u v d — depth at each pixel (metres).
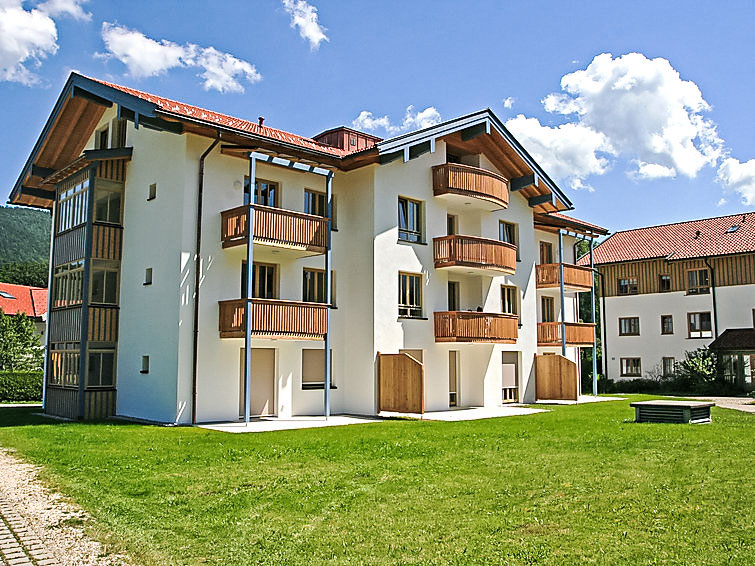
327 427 16.05
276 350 19.02
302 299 19.91
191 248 17.25
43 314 44.88
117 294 19.47
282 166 18.05
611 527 6.91
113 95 17.59
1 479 9.31
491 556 6.09
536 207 27.06
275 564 5.95
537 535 6.68
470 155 24.53
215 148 17.92
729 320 34.62
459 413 20.75
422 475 9.56
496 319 22.88
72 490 8.62
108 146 20.66
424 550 6.27
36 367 31.48
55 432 14.53
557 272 27.33
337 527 7.01
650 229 41.38
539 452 11.56
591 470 9.82
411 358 18.94
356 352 20.47
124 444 12.62
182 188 17.27
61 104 20.17
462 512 7.55
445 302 22.56
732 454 11.16
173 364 16.92
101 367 19.00
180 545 6.45
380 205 20.66
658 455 11.10
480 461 10.68
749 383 33.66
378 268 20.36
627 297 38.50
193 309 17.17
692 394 32.94
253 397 18.59
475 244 22.25
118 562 5.98
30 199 23.67
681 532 6.72
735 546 6.28
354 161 20.41
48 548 6.32
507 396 25.09
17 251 118.19
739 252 34.28
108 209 19.47
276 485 8.95
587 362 36.88
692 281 36.28
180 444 12.62
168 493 8.50
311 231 18.38
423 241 22.08
